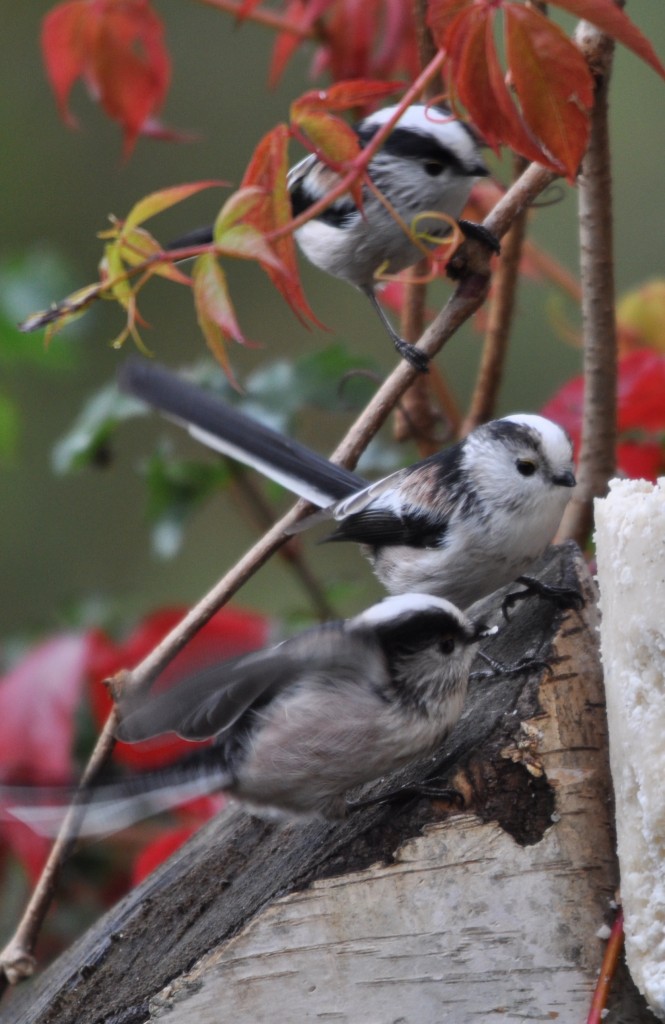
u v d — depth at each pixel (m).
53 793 4.68
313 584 8.19
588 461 7.18
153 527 8.27
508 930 5.18
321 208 5.25
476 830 5.20
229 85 12.97
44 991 6.12
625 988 5.21
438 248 6.46
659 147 11.58
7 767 6.50
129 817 4.89
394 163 7.13
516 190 6.50
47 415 12.09
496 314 7.65
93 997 5.53
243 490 8.29
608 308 6.89
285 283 5.19
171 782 5.16
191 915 5.64
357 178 5.29
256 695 5.04
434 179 7.17
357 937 5.12
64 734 6.57
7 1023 6.06
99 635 7.13
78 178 12.77
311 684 5.28
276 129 5.17
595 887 5.23
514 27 5.15
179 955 5.38
